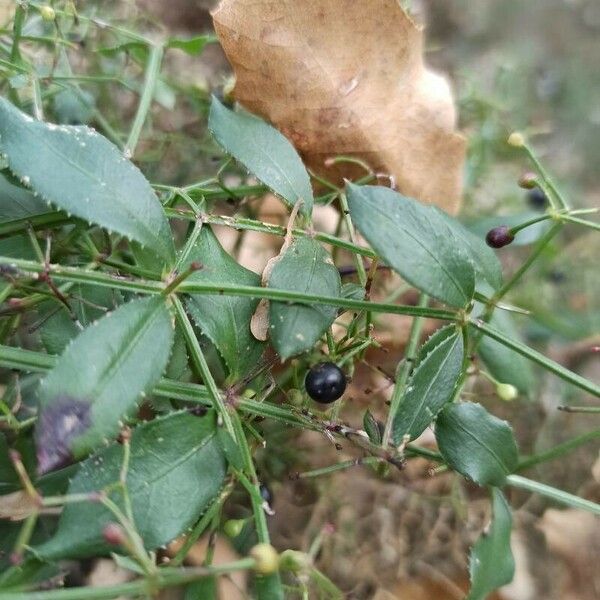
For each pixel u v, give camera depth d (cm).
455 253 7
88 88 12
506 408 12
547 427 12
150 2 13
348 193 6
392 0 8
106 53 11
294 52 9
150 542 6
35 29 11
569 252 15
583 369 13
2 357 6
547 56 18
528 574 11
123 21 12
